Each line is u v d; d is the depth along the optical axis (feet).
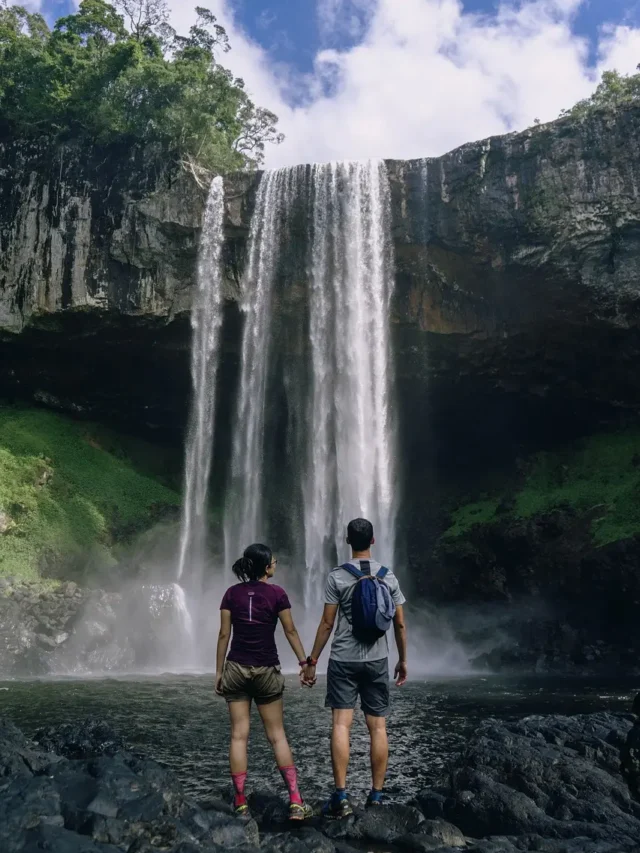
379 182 96.27
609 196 86.84
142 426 123.03
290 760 20.42
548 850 18.42
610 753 24.40
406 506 117.91
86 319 103.50
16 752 21.72
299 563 109.50
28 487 103.45
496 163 91.15
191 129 103.24
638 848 18.45
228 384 111.86
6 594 79.92
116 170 104.12
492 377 104.22
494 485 117.29
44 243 104.68
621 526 91.71
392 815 20.13
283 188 100.53
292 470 112.37
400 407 110.93
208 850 15.98
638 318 91.40
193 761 30.73
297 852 17.10
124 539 105.60
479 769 23.97
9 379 114.93
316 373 101.86
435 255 95.35
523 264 90.68
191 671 80.23
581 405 107.96
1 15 135.03
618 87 89.35
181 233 101.24
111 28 126.93
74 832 15.56
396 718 44.32
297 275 100.99
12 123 109.91
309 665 20.42
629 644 84.58
